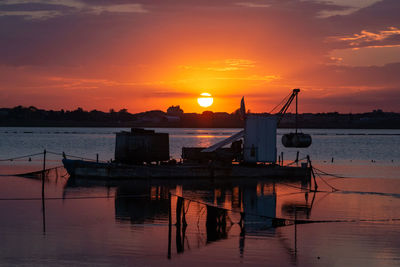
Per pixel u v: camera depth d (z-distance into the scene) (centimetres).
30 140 16662
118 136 4909
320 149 12925
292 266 1984
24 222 2658
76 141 16125
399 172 5959
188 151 5206
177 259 2036
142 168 4603
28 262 1983
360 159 8800
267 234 2466
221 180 4688
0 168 5734
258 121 5025
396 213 3034
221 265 1981
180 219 2595
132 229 2520
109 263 1973
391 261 2045
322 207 3253
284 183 4544
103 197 3522
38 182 4356
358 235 2458
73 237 2353
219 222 2641
